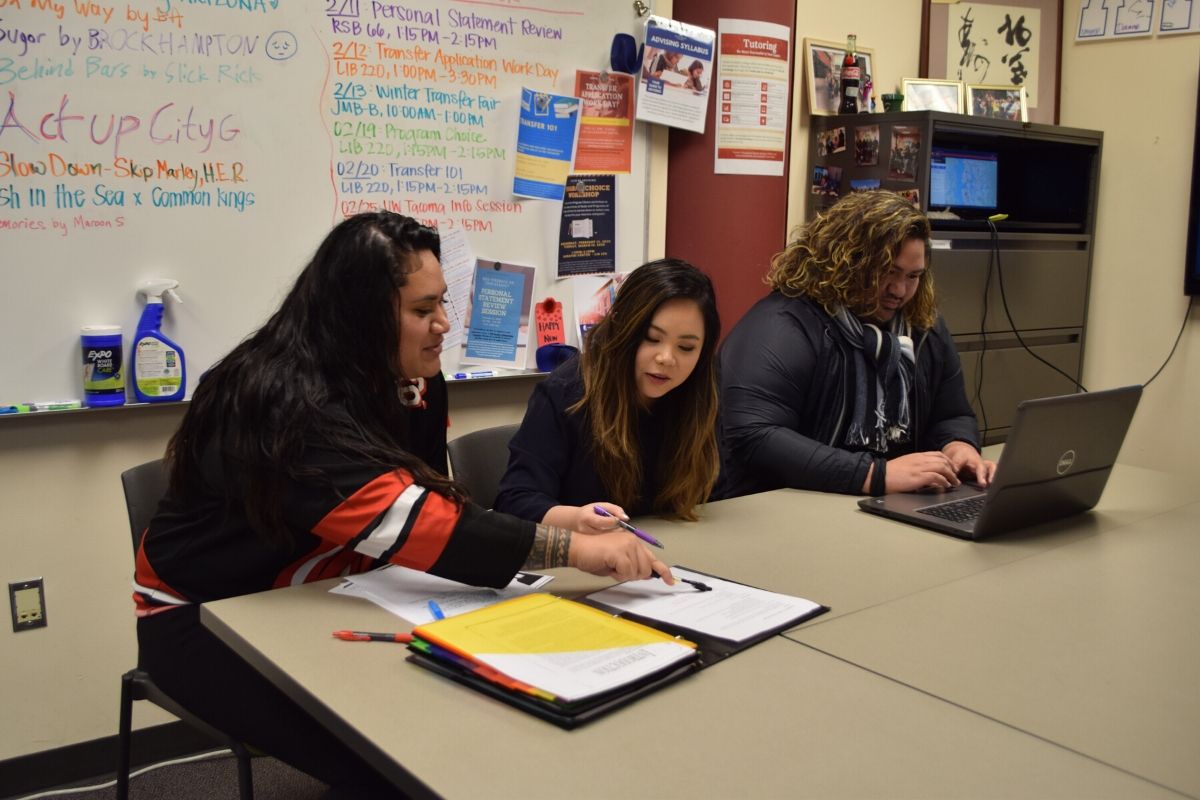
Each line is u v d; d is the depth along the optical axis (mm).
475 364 2676
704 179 2955
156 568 1448
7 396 2029
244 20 2203
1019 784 877
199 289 2225
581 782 868
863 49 3447
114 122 2076
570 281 2811
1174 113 3457
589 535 1350
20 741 2154
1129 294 3633
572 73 2723
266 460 1281
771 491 2033
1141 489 2104
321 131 2340
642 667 1051
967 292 3227
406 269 1355
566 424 1751
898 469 1985
